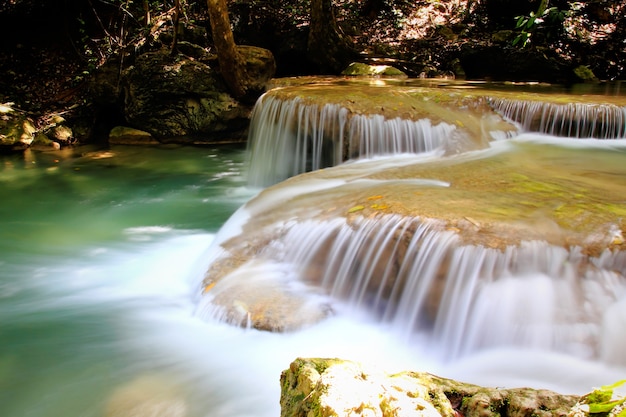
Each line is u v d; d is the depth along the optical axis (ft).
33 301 14.02
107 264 16.51
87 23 41.70
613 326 9.24
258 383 10.16
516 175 15.34
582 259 9.99
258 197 17.07
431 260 10.91
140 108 32.73
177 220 20.92
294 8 41.91
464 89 28.58
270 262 13.47
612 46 39.47
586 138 21.48
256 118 26.89
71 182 25.96
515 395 6.63
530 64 37.60
